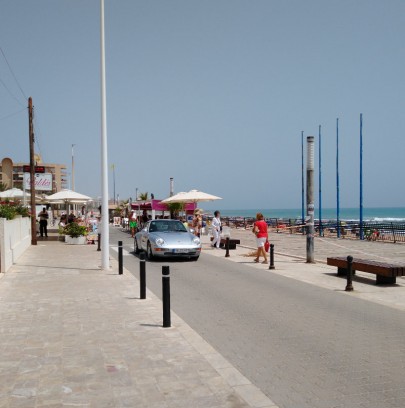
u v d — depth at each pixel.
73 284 11.58
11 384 4.94
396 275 10.95
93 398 4.57
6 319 7.86
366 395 4.75
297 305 9.22
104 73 14.66
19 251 17.91
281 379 5.21
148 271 14.29
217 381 5.04
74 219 30.61
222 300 9.72
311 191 16.08
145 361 5.68
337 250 21.33
